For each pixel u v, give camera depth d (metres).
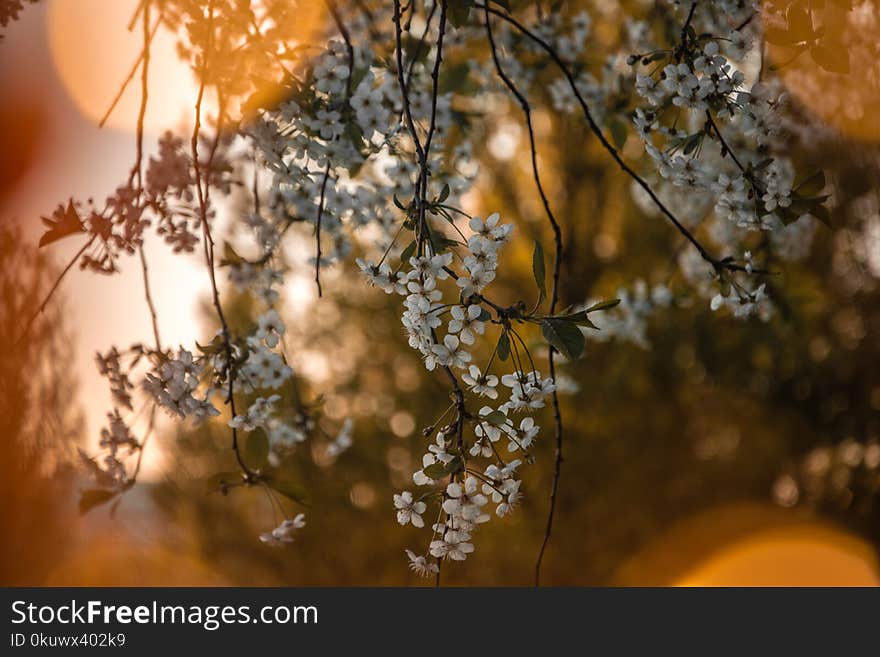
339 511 10.18
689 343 8.01
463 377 1.85
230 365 2.33
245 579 10.20
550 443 9.48
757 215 2.21
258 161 2.60
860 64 3.08
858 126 3.42
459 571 10.02
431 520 7.13
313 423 3.01
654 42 3.22
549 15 3.27
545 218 9.48
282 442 2.99
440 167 2.87
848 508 7.71
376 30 3.01
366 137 2.53
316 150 2.50
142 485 9.78
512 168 9.38
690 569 9.64
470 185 3.00
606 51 3.69
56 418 4.41
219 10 2.38
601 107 3.32
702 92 2.15
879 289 6.66
